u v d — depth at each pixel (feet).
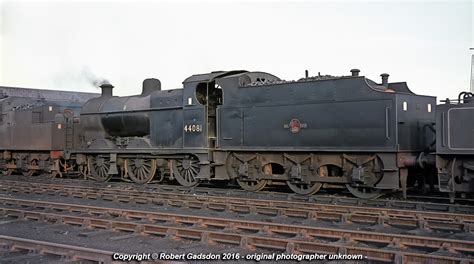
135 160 60.80
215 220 32.60
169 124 56.75
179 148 55.31
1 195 52.21
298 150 47.21
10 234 31.76
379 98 42.47
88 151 64.75
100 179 64.59
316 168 47.26
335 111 45.09
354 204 43.09
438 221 32.71
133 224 31.63
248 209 39.42
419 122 44.73
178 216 34.12
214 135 55.52
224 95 53.06
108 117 63.62
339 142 44.75
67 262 24.03
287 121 48.19
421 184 49.93
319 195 48.39
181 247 27.37
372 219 33.88
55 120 72.49
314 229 28.99
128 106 61.72
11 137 76.74
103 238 30.14
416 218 33.68
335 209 38.24
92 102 67.51
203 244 27.89
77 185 60.39
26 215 37.32
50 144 69.77
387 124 41.93
